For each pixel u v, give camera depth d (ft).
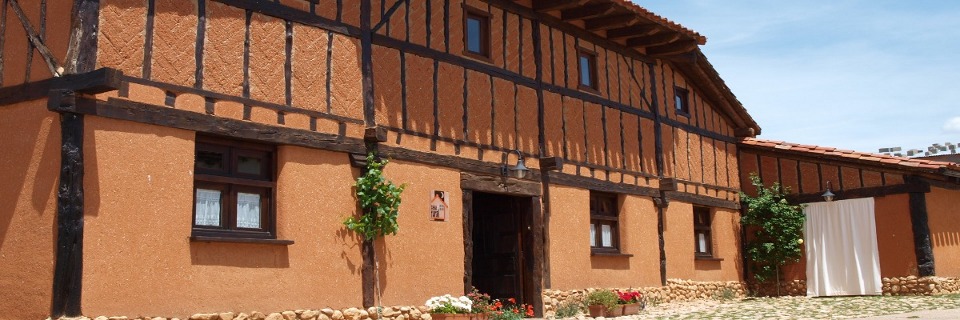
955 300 44.09
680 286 49.03
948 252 51.98
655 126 49.26
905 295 49.96
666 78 51.29
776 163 56.75
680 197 50.62
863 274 52.08
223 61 27.91
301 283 29.35
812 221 54.75
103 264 24.17
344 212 31.17
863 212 52.49
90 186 24.16
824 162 54.39
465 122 36.76
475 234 41.88
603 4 40.98
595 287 42.55
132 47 25.55
